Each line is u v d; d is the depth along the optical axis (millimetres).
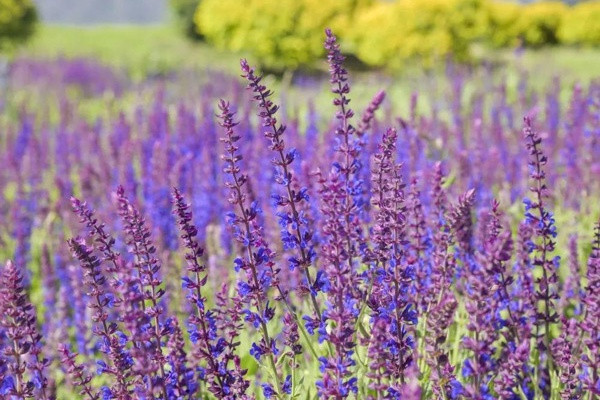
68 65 25375
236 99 11523
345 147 3719
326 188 3234
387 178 3496
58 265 6395
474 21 28203
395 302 3268
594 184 7457
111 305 3150
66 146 11461
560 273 5789
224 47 33688
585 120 8500
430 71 23656
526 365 3729
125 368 3230
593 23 44219
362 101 14344
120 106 19156
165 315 5016
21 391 3012
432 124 10031
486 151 8711
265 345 3375
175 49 42781
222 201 7605
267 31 30500
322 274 3535
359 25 30938
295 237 3398
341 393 2908
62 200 8102
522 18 43125
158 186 7609
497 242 2801
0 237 7953
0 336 4562
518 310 3801
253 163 7816
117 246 7113
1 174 10117
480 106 11773
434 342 3250
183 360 3295
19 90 22000
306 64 31312
